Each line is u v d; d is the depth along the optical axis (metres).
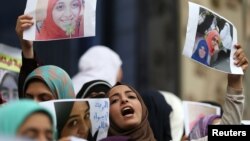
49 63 10.41
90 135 5.15
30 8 5.53
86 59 8.74
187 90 11.28
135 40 11.80
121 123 5.62
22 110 3.62
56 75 5.50
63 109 5.04
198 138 5.91
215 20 5.75
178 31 11.40
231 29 5.83
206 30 5.70
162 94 7.21
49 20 5.51
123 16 11.91
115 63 8.79
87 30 5.48
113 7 11.94
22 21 5.50
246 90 10.09
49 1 5.52
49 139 3.74
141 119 5.71
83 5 5.49
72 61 10.81
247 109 10.05
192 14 5.66
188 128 6.25
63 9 5.51
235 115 5.82
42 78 5.43
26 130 3.62
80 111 5.10
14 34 10.09
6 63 6.20
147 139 5.70
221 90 11.23
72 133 5.05
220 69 5.73
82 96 6.39
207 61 5.70
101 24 11.84
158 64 11.58
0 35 10.05
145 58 11.68
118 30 11.91
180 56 11.36
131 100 5.69
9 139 3.42
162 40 11.55
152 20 11.66
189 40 5.64
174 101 7.44
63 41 10.65
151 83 11.64
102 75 8.62
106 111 5.23
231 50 5.81
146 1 11.69
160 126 6.88
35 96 5.40
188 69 11.31
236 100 5.84
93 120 5.16
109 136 5.46
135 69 11.79
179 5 11.40
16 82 6.25
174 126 7.13
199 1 10.99
